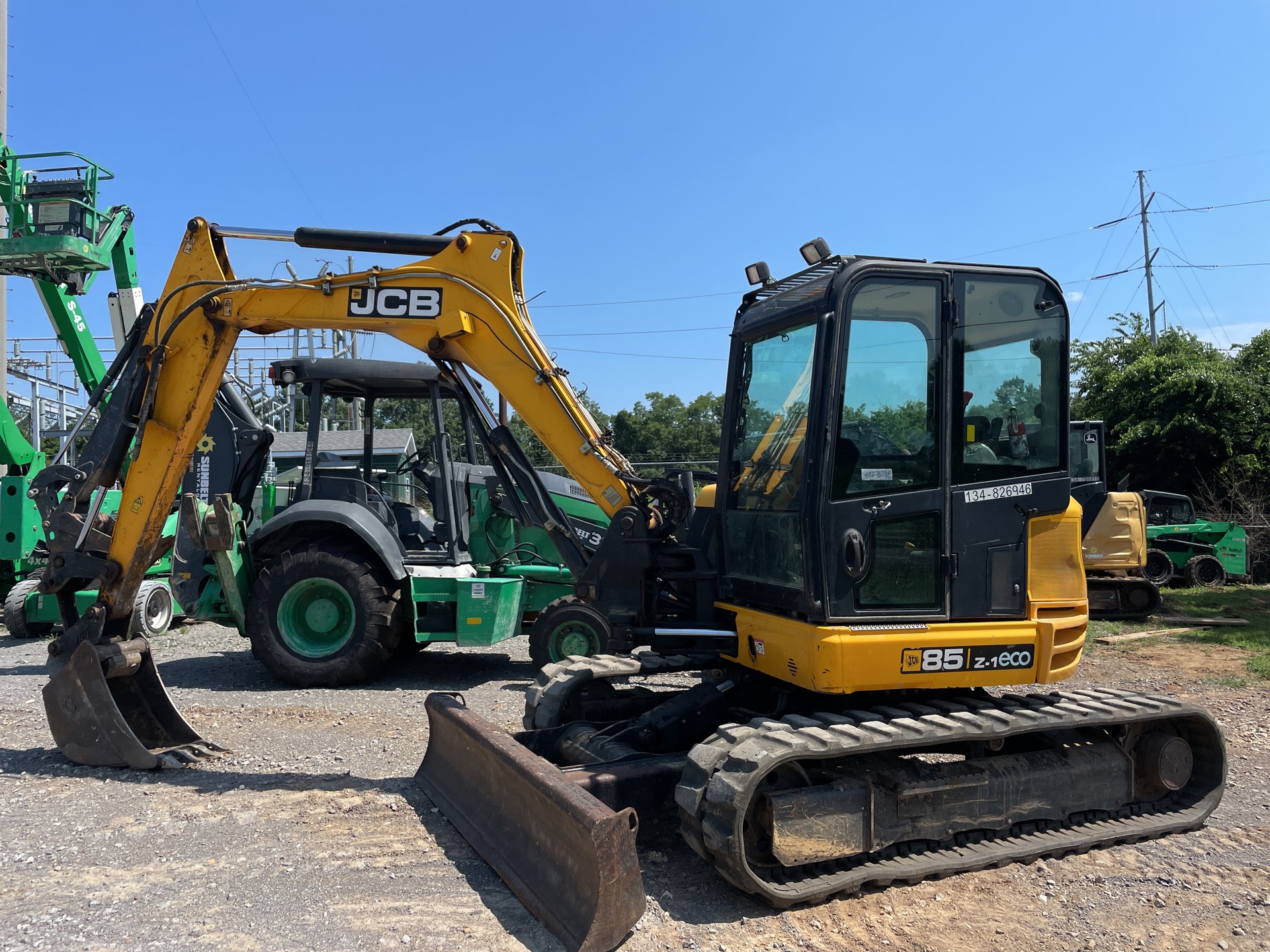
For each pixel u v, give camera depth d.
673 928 3.70
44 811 4.84
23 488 11.17
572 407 5.48
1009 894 4.11
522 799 4.14
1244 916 3.90
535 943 3.51
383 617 8.00
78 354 12.38
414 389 8.83
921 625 4.35
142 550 5.77
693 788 3.95
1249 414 19.61
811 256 4.89
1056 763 4.68
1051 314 4.68
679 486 5.44
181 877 4.06
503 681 8.52
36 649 10.00
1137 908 3.98
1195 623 12.73
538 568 8.95
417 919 3.69
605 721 5.59
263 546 8.46
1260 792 5.59
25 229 11.42
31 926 3.57
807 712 4.88
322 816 4.84
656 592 5.31
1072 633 4.64
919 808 4.27
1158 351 22.47
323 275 5.63
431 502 8.91
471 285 5.54
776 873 4.00
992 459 4.55
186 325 5.70
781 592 4.57
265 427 8.94
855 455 4.30
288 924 3.63
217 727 6.57
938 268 4.46
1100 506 13.37
